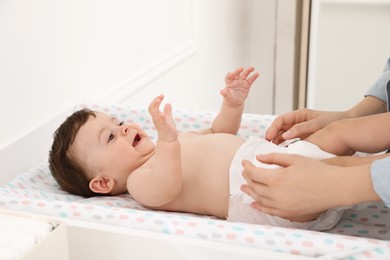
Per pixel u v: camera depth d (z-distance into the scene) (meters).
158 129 1.01
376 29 2.28
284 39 2.50
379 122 0.99
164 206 1.15
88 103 1.48
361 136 1.00
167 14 1.98
